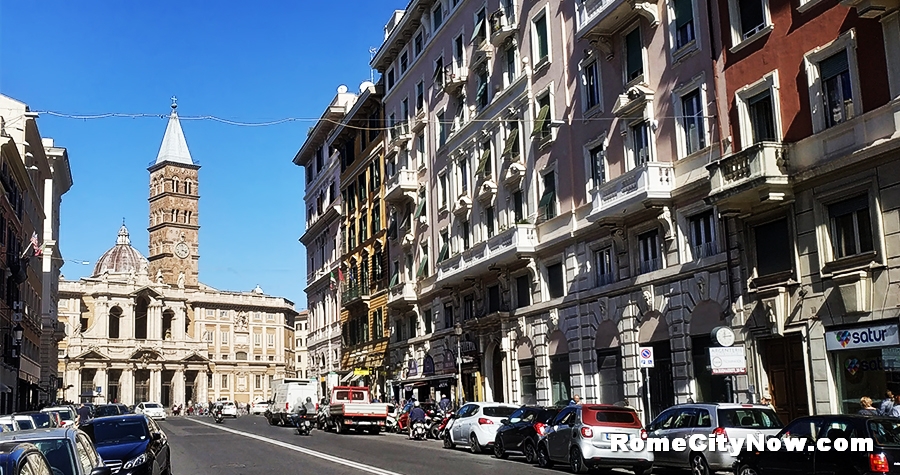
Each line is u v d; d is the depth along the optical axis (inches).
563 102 1363.2
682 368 1077.8
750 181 900.6
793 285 901.2
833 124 865.5
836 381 858.8
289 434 1643.7
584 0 1253.1
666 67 1119.0
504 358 1555.1
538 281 1443.2
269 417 2377.0
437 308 1914.4
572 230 1325.0
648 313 1154.7
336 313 2785.4
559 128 1373.0
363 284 2436.0
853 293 823.1
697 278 1050.1
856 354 836.6
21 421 989.2
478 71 1680.6
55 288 3164.4
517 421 1005.8
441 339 1888.5
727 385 997.2
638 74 1179.9
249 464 954.7
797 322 898.7
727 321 997.2
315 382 2257.6
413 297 2039.9
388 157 2203.5
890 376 796.0
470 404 1167.6
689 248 1078.4
